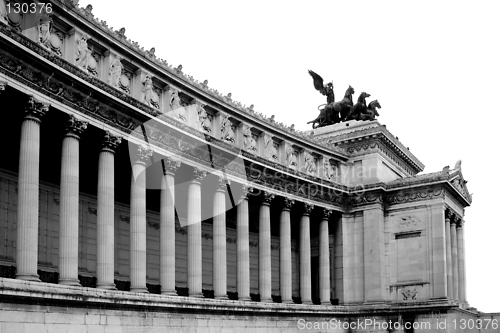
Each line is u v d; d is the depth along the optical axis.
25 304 48.41
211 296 79.81
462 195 101.94
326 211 93.38
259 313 75.88
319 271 93.19
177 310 63.72
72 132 55.78
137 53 64.12
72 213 54.97
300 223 89.69
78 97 56.34
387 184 96.44
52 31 56.50
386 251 96.00
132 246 62.16
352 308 92.94
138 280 61.53
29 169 51.16
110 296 55.97
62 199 55.12
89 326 53.72
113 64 62.00
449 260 96.31
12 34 49.31
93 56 60.75
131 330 58.06
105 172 59.16
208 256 83.19
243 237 78.31
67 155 55.41
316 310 86.06
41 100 52.62
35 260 50.59
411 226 94.81
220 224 74.69
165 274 65.50
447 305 89.06
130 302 57.75
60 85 54.38
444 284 91.00
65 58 57.22
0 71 49.16
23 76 51.22
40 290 49.38
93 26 58.94
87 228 67.12
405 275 94.00
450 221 101.19
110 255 58.50
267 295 80.56
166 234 66.19
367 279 94.25
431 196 94.12
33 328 48.78
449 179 93.38
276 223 95.81
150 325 60.25
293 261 97.81
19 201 50.75
